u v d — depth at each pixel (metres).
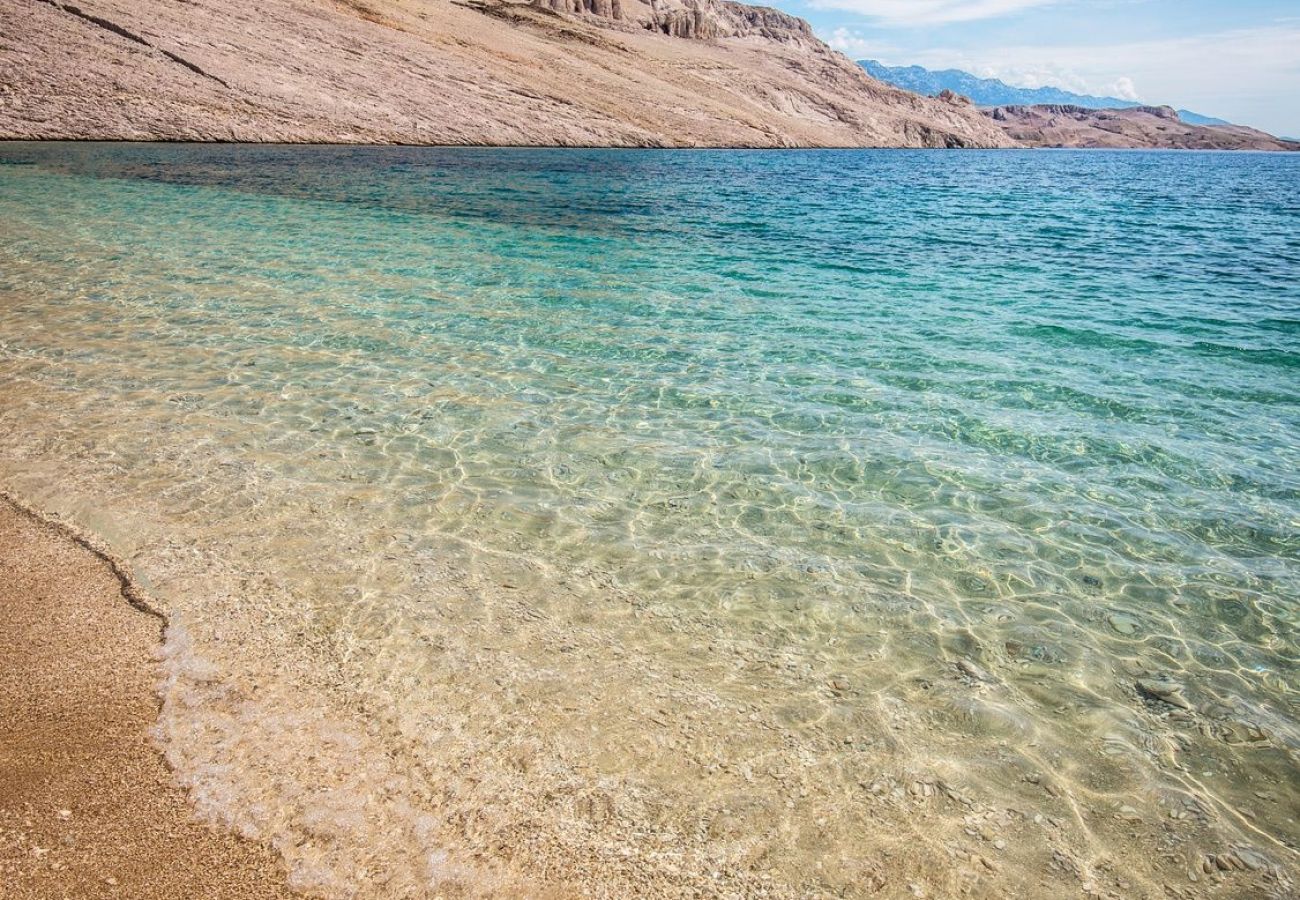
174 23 52.28
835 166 64.06
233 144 44.44
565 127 66.75
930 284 15.48
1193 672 4.50
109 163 30.58
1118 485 6.84
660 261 17.06
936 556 5.61
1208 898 3.05
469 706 3.79
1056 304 13.88
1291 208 36.78
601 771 3.44
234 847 2.90
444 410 7.92
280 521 5.52
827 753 3.66
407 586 4.83
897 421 8.12
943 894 2.97
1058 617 4.96
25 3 47.16
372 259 15.44
